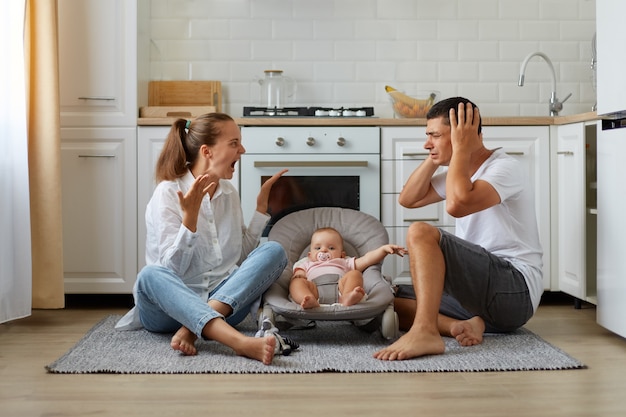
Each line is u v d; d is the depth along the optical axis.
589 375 2.54
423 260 2.85
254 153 3.98
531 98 4.60
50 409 2.17
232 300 2.95
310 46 4.56
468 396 2.29
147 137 3.98
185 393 2.33
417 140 4.01
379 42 4.57
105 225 3.99
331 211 3.54
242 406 2.19
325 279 3.25
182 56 4.53
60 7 4.00
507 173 2.96
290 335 3.20
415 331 2.78
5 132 3.42
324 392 2.33
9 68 3.45
